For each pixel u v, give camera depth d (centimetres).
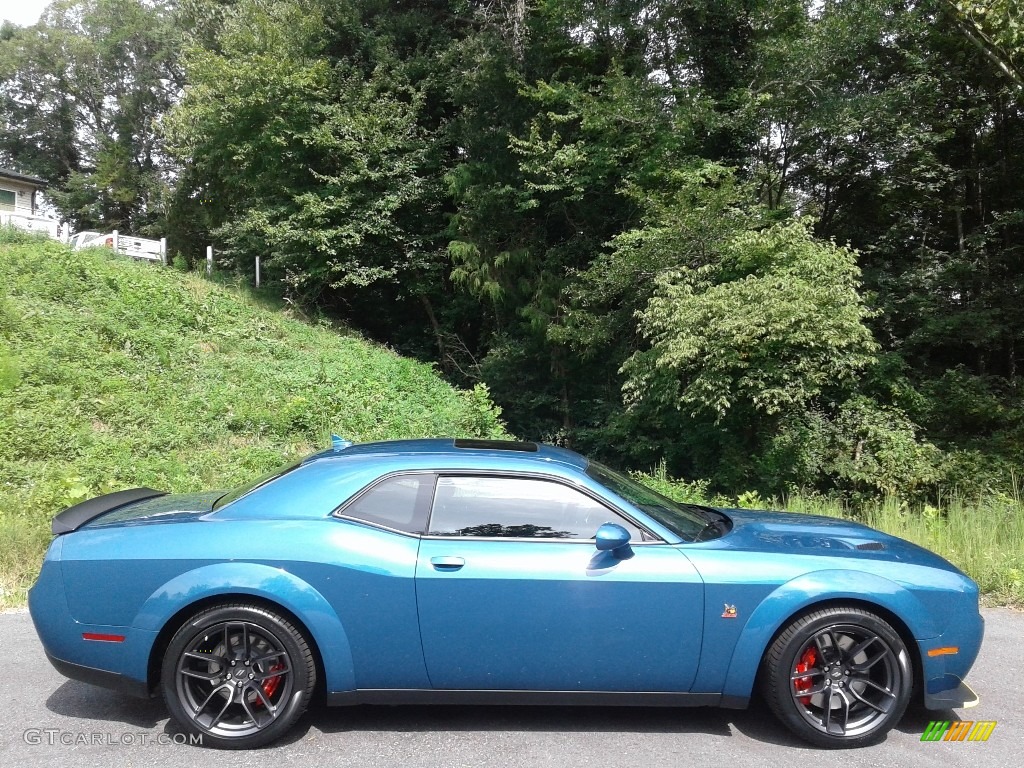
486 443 421
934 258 1467
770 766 325
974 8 1084
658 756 332
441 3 1989
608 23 1534
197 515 373
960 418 1262
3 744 341
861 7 1292
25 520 631
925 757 335
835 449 1163
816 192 1568
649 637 342
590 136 1552
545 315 1631
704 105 1405
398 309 2098
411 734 352
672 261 1255
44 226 1722
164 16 3691
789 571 349
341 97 1858
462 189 1723
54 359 1075
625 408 1482
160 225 3156
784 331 994
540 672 344
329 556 343
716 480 1213
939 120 1432
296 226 1791
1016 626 521
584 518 362
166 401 1057
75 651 345
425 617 339
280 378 1231
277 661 344
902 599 349
